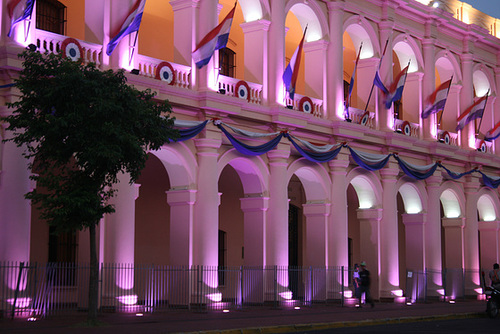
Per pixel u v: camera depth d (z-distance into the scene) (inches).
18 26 731.4
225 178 1197.7
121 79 645.3
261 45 1008.9
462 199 1390.3
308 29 1114.1
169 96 866.1
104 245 800.3
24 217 728.3
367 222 1182.9
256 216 999.6
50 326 635.5
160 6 1076.5
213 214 908.6
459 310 997.2
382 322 808.3
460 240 1380.4
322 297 1050.7
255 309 930.1
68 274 933.2
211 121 910.4
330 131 1082.7
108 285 791.1
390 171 1182.9
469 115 1368.1
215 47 899.4
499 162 1483.8
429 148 1280.8
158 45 1074.1
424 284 1200.2
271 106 1000.2
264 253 990.4
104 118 615.5
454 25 1369.3
